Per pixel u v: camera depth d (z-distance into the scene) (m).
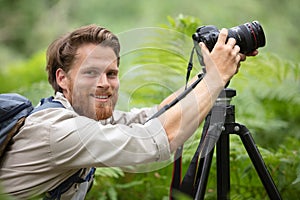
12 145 2.47
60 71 2.59
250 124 4.38
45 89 4.46
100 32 2.54
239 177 3.45
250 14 10.51
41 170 2.43
